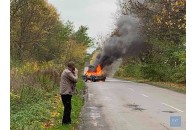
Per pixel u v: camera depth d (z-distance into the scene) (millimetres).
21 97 14805
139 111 17188
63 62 41625
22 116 12344
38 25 47688
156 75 47156
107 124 13500
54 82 23922
